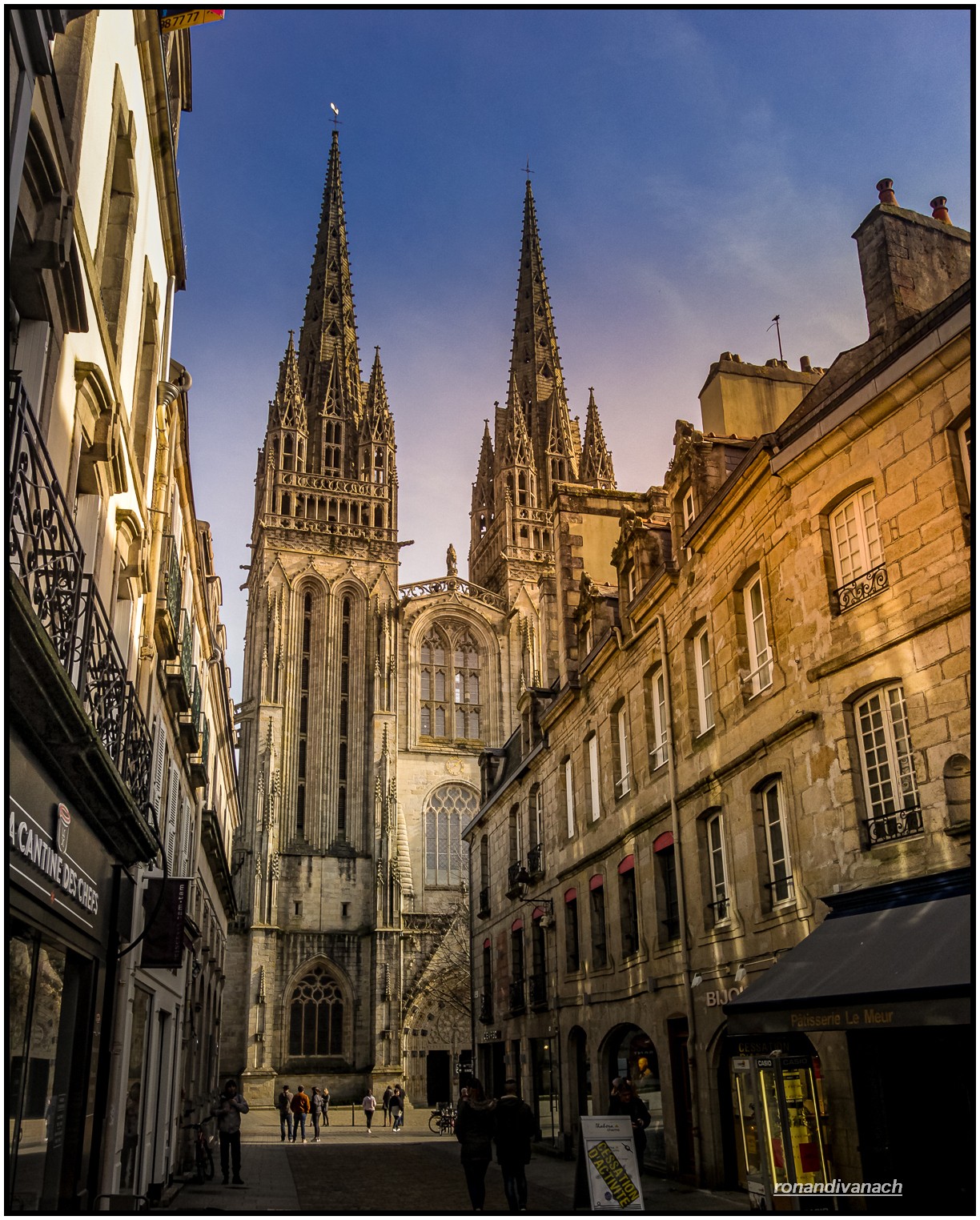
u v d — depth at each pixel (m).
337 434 98.19
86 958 13.22
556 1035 31.44
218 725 43.84
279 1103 48.38
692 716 22.80
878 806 15.49
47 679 9.05
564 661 34.91
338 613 87.88
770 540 19.14
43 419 10.90
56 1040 12.30
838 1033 14.73
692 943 21.78
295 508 90.19
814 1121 14.91
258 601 88.56
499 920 40.56
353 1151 38.53
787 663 18.16
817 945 14.47
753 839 19.14
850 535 16.94
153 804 19.91
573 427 109.81
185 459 25.52
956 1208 13.07
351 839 81.94
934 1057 13.73
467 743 87.19
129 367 17.09
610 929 27.17
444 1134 52.00
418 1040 74.06
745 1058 15.72
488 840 43.91
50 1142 12.16
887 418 15.88
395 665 86.38
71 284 10.88
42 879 10.38
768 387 26.94
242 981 74.75
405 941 78.38
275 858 77.88
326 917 78.44
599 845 28.52
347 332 104.94
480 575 104.06
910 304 17.81
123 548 17.69
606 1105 26.64
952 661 14.02
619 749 28.17
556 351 113.69
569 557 36.19
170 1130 23.62
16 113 8.17
